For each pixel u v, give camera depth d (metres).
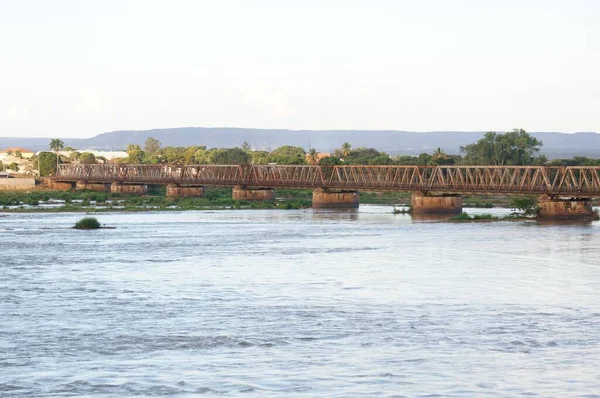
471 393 37.09
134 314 56.59
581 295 65.75
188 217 172.50
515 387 38.09
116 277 75.38
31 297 63.66
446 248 104.56
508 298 64.06
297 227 143.00
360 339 48.41
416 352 45.06
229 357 44.03
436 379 39.44
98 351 45.53
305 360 43.25
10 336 49.34
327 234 127.50
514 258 92.88
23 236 120.00
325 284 71.50
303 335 49.59
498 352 45.09
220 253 97.50
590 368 41.62
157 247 104.50
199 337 49.06
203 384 38.66
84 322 53.69
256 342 47.66
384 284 71.62
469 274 78.75
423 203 188.50
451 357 43.88
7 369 41.59
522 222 155.50
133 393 37.31
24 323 53.34
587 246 106.94
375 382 38.88
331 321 54.09
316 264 86.44
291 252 99.12
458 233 129.12
